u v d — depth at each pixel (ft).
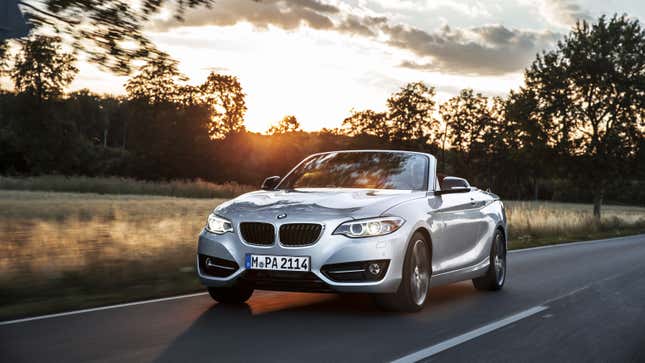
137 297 22.79
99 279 26.45
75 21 21.88
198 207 90.07
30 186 142.10
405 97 289.53
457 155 318.65
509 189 344.69
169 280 27.32
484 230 26.40
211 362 13.92
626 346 16.93
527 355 15.56
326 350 15.34
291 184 24.17
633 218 137.90
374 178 23.50
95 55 22.35
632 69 136.87
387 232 19.70
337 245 19.17
